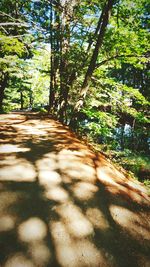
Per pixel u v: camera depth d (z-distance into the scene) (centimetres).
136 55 1084
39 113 1889
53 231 329
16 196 403
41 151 669
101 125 1092
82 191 449
